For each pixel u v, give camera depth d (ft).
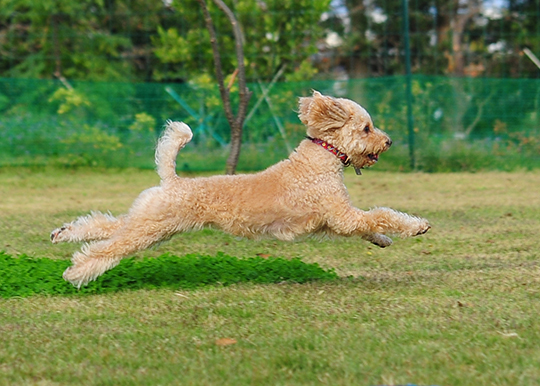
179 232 15.58
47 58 54.80
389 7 63.46
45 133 43.86
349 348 11.85
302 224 15.98
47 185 38.73
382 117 43.75
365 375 10.62
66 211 29.68
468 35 57.36
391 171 43.96
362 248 21.89
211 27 24.53
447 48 64.03
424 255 20.79
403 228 16.17
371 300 15.06
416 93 43.47
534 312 14.01
